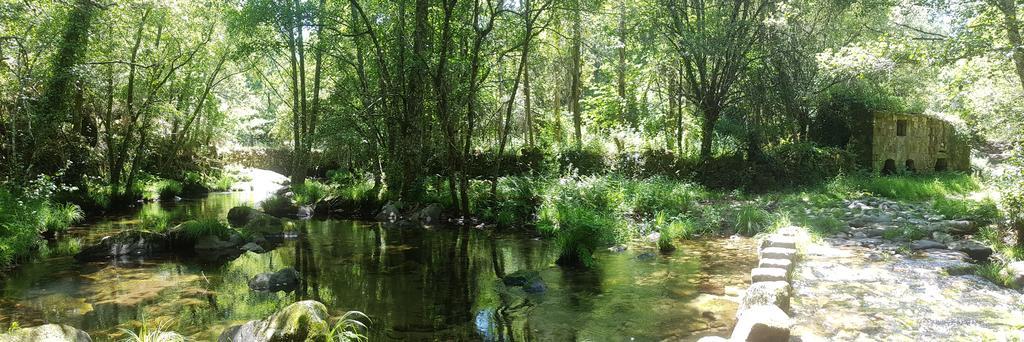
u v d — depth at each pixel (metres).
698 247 10.70
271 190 25.44
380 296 7.73
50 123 15.26
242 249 11.16
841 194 16.64
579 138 21.86
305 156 22.20
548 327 6.37
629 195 15.18
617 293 7.66
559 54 20.44
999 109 19.08
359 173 20.31
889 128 21.06
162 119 21.33
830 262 8.94
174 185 21.48
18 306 7.36
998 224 10.21
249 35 16.28
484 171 21.06
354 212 16.83
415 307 7.21
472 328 6.39
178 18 18.06
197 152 27.02
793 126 20.97
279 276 8.41
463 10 14.58
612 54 22.47
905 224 11.51
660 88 23.42
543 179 17.39
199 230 11.34
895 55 12.96
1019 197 9.24
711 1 19.33
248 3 15.09
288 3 14.72
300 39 19.69
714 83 19.22
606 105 23.55
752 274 7.47
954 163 21.88
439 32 15.05
